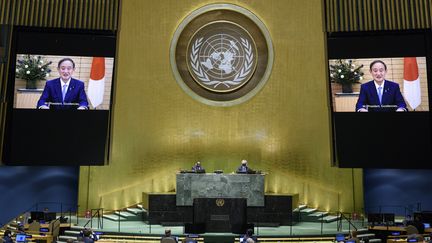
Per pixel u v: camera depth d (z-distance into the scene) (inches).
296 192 687.7
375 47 668.1
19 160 644.1
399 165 644.1
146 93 705.0
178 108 709.3
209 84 717.9
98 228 577.0
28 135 648.4
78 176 715.4
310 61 705.6
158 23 717.3
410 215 660.7
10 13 672.4
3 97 658.2
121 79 694.5
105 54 676.1
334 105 667.4
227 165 700.0
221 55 721.6
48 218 575.8
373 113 655.1
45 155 649.0
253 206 607.5
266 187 691.4
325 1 705.0
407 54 658.2
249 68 718.5
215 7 720.3
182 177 611.5
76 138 657.0
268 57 714.8
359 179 684.7
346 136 658.8
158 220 609.0
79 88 664.4
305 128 697.6
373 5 685.9
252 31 722.8
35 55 662.5
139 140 696.4
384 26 679.1
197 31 722.8
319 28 705.0
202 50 722.2
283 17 719.1
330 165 685.9
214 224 561.9
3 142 652.1
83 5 692.7
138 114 699.4
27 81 656.4
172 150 701.3
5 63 663.8
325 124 690.8
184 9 721.6
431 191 695.1
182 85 711.7
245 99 710.5
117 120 689.6
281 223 606.5
